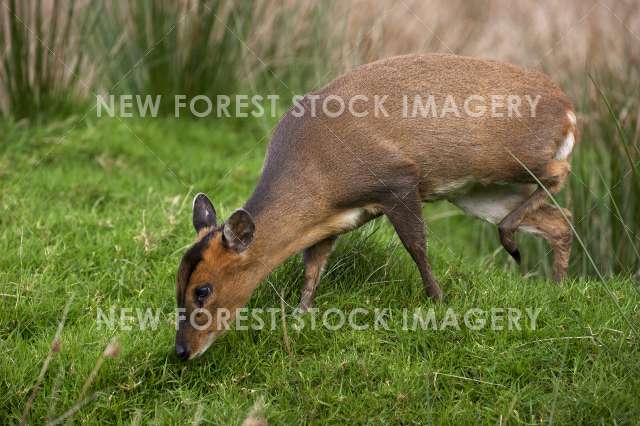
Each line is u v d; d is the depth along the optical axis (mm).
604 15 12602
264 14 12164
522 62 12008
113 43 11602
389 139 7043
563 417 5695
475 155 7309
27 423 5906
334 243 7375
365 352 6438
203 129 11539
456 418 5781
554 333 6539
